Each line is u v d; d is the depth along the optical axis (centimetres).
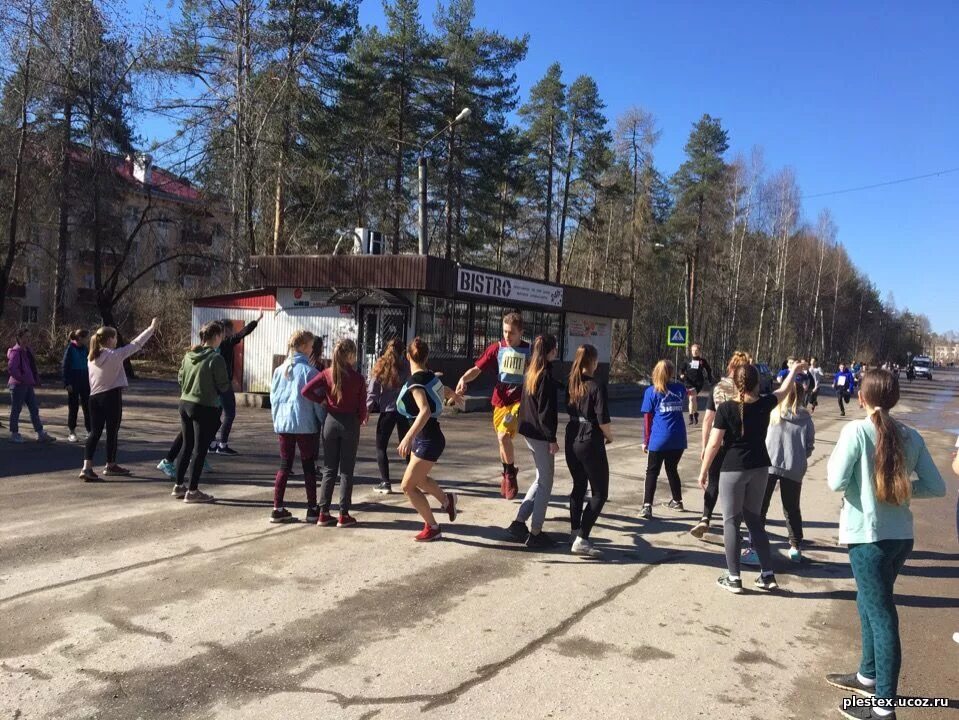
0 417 1284
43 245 2969
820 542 654
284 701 328
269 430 1246
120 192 2481
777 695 354
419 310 1867
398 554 552
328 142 2730
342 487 623
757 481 503
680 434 714
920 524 752
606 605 464
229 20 2372
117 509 658
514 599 467
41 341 2603
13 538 558
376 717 316
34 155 2347
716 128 4325
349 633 404
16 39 2166
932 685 372
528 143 3506
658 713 330
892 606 342
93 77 2281
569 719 321
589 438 558
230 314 2052
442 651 385
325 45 2525
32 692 327
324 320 1936
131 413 1393
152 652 371
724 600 485
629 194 4412
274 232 2667
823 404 2689
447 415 1609
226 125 2419
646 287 4903
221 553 537
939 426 2019
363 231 1972
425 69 3044
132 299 2905
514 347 725
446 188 3341
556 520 686
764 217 5434
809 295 7250
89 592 450
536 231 4478
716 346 5019
